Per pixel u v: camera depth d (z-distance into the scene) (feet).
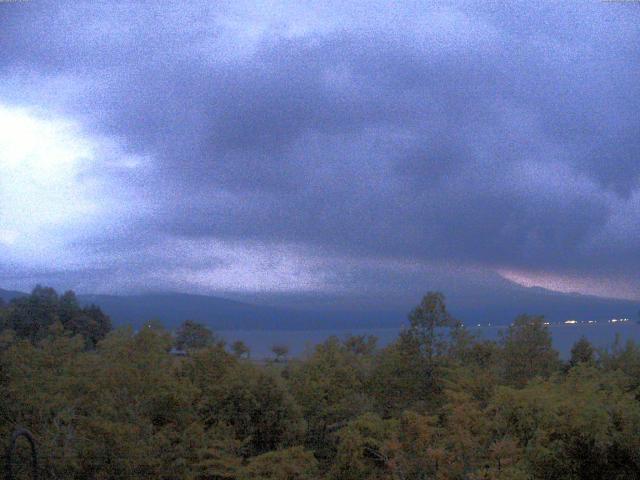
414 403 40.52
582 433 25.62
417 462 28.58
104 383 31.42
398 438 30.58
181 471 29.07
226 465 29.30
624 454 25.89
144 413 31.42
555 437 26.35
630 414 25.90
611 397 27.73
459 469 26.94
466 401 31.19
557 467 25.90
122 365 32.14
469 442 27.14
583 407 25.89
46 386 29.73
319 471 32.12
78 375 32.45
